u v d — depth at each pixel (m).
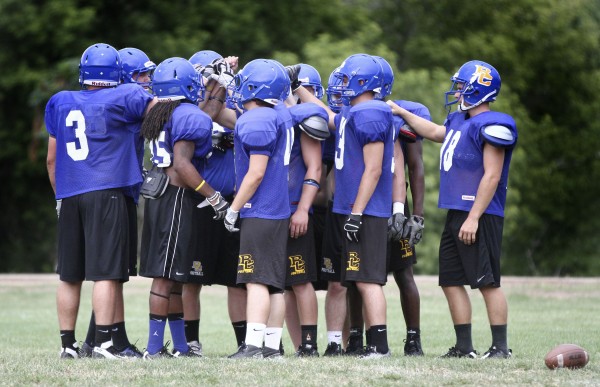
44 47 99.62
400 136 30.78
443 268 29.44
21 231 110.44
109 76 29.48
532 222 111.38
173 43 95.31
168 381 23.38
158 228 29.08
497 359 27.17
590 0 128.38
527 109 124.12
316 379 23.41
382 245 28.92
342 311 31.00
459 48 112.69
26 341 40.38
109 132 28.97
